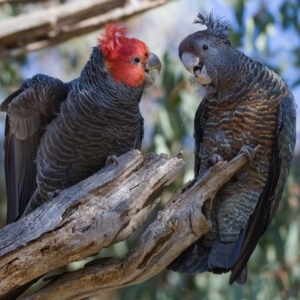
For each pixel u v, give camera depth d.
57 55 23.77
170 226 9.71
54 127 11.08
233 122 10.98
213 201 11.21
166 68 17.55
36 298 9.73
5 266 9.11
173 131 17.48
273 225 16.91
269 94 10.88
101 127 11.01
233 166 10.48
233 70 10.88
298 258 17.34
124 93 11.08
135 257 9.70
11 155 11.66
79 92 10.98
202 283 17.86
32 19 16.08
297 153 22.81
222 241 11.06
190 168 17.48
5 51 16.39
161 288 18.08
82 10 16.28
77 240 9.32
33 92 10.82
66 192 9.66
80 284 9.77
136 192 9.73
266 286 16.88
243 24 17.55
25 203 12.09
